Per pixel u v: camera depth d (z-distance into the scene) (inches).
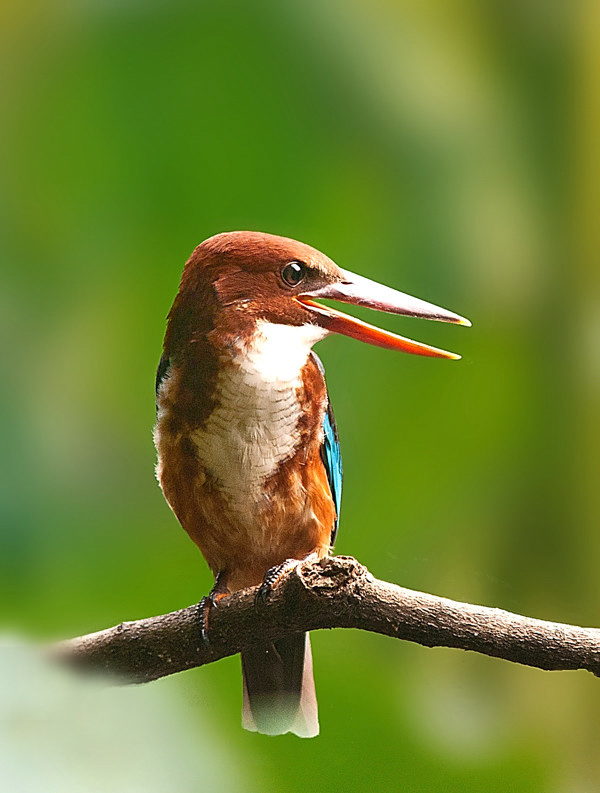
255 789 146.9
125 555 150.8
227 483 152.0
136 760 145.5
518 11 153.2
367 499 152.5
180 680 146.6
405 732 148.1
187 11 151.6
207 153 151.9
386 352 153.1
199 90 151.7
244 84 151.9
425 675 150.3
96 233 151.9
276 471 152.0
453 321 151.9
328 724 148.3
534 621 147.6
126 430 151.7
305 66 151.9
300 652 151.5
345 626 148.1
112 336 151.9
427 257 153.0
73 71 151.7
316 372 152.3
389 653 150.3
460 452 152.6
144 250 152.0
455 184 152.8
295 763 147.6
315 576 147.9
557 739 150.2
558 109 153.3
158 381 151.9
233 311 151.8
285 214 152.5
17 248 151.8
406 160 152.6
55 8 151.8
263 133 151.9
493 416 152.7
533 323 153.0
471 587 152.3
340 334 152.2
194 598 152.6
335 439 153.3
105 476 151.4
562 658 147.3
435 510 152.5
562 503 152.6
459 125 152.7
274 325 151.9
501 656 147.6
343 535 152.4
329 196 152.4
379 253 153.0
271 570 149.3
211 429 151.8
